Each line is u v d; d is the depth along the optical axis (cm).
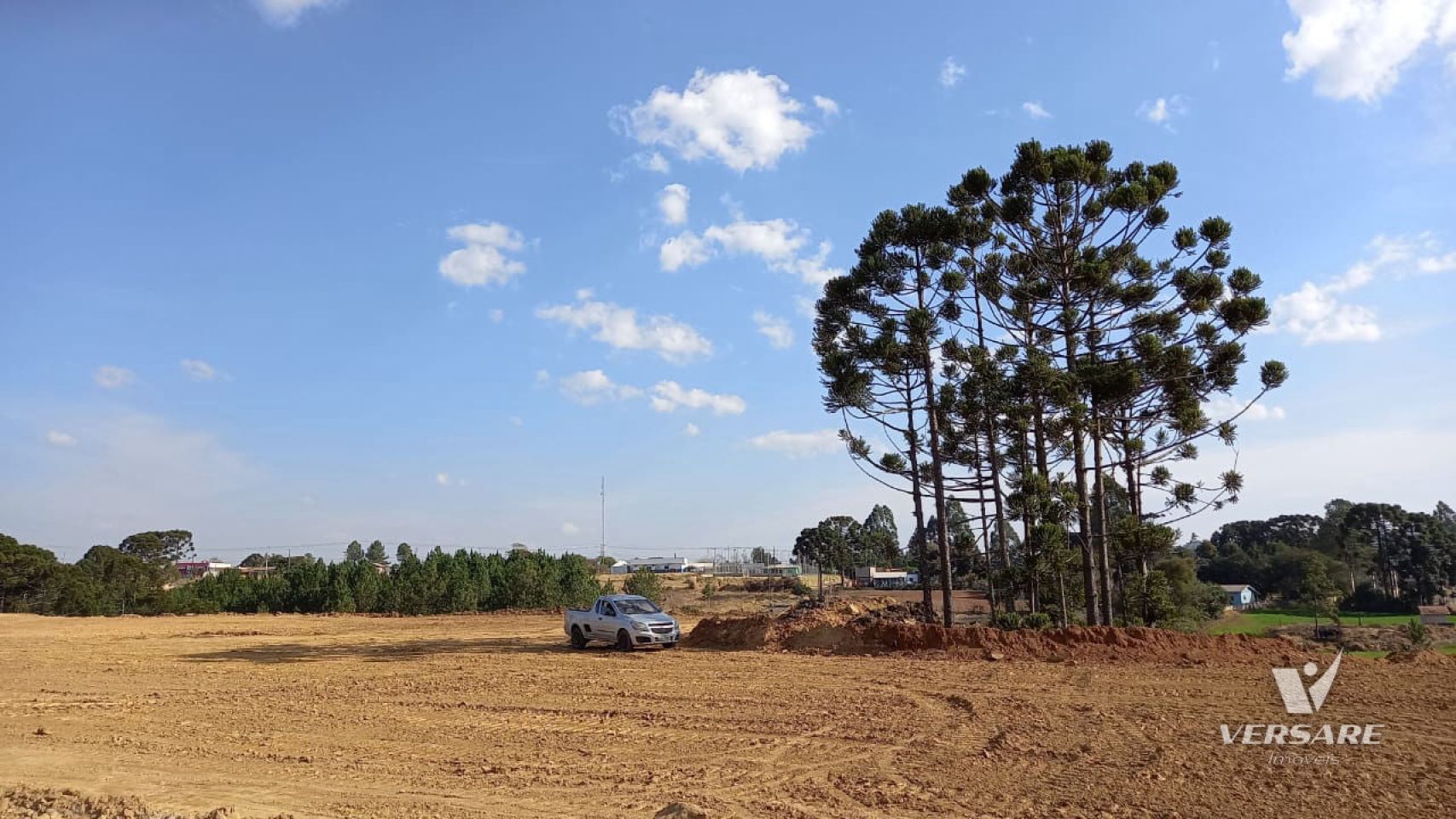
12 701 1767
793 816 862
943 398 2583
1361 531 7950
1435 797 831
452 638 3114
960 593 6228
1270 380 2525
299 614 4884
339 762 1169
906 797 913
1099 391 2461
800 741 1218
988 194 2812
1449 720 1162
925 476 2864
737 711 1468
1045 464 2905
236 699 1769
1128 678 1639
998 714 1343
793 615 2688
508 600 4866
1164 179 2711
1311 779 909
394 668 2220
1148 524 2762
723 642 2583
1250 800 844
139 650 2803
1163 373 2588
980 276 2877
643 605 2642
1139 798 868
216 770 1131
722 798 938
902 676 1786
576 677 1942
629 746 1223
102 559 7138
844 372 2538
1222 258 2738
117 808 920
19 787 1030
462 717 1495
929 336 2572
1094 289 2608
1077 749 1090
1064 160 2577
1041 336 2964
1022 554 2666
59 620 4359
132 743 1331
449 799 961
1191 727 1184
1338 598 6059
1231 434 2784
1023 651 2022
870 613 3111
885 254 2755
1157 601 2762
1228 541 10600
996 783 950
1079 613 3094
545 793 979
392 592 4953
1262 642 1920
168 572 9919
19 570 6191
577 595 4878
